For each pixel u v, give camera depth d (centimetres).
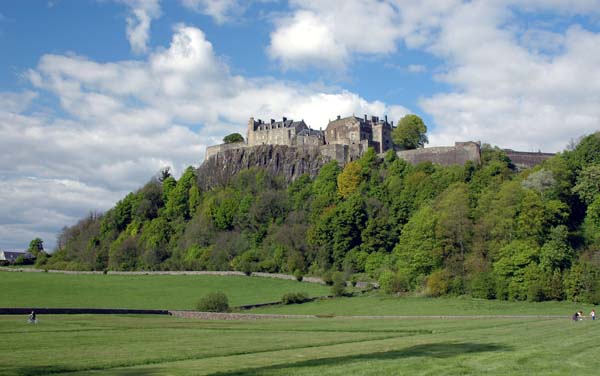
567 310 11400
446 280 14325
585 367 4038
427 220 15762
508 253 13688
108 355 5300
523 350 4875
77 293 17400
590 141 18112
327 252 19025
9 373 4375
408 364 4253
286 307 14125
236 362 4684
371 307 13100
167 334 7569
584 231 15238
